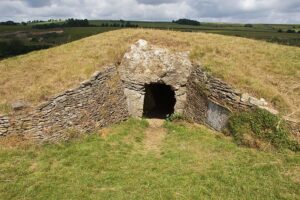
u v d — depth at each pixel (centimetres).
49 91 1503
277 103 1459
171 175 1191
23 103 1409
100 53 1884
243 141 1417
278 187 1084
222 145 1426
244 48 2028
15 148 1334
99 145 1453
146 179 1163
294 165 1202
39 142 1388
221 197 1055
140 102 1877
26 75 1706
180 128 1691
